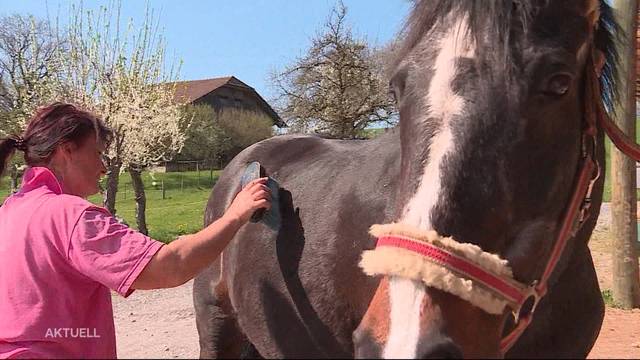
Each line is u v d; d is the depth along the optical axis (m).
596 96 1.74
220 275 2.91
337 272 2.14
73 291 1.89
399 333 1.27
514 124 1.43
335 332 2.19
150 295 7.75
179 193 26.94
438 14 1.62
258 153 3.08
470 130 1.42
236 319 2.95
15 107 15.91
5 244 1.91
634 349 4.47
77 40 14.45
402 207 1.43
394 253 1.34
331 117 19.98
